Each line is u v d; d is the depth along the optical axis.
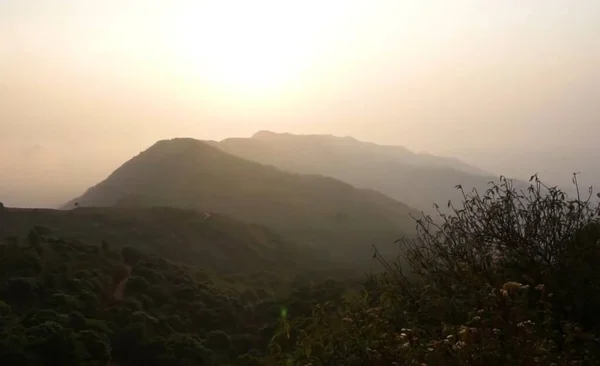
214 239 63.12
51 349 16.78
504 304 3.34
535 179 4.59
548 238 4.30
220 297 30.00
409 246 4.70
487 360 2.94
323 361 3.63
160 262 37.09
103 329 20.53
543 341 3.05
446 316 3.74
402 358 3.30
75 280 27.38
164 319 24.62
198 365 19.16
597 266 3.90
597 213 4.34
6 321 19.80
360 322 3.89
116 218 61.91
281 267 58.78
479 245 4.36
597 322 3.76
